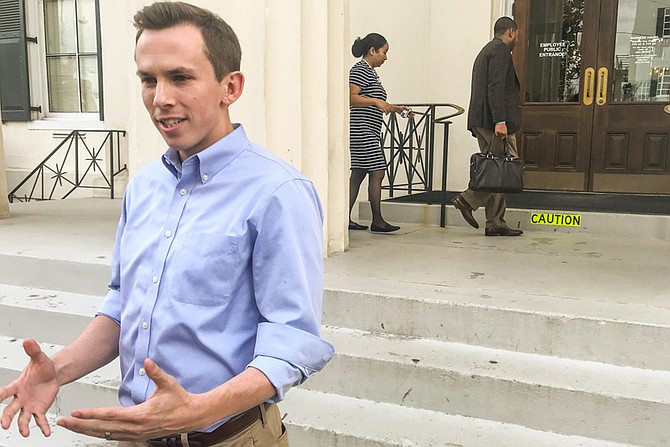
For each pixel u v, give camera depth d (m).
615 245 4.45
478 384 2.56
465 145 6.38
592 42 5.66
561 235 4.87
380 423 2.54
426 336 2.96
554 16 5.76
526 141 5.96
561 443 2.40
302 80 3.60
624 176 5.72
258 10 3.48
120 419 1.05
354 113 4.76
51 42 7.80
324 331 3.06
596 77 5.68
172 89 1.26
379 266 3.65
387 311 3.01
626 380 2.51
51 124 7.71
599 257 4.00
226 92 1.36
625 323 2.62
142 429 1.06
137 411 1.06
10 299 3.57
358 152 4.81
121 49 7.20
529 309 2.79
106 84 7.33
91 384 2.89
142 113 3.79
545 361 2.71
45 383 1.38
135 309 1.36
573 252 4.17
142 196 1.46
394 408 2.68
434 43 6.36
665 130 5.55
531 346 2.79
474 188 4.52
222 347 1.28
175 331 1.29
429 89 6.45
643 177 5.66
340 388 2.79
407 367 2.66
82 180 7.46
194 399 1.11
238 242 1.28
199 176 1.35
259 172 1.33
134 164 3.87
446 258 3.91
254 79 3.55
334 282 3.23
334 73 3.79
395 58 6.16
